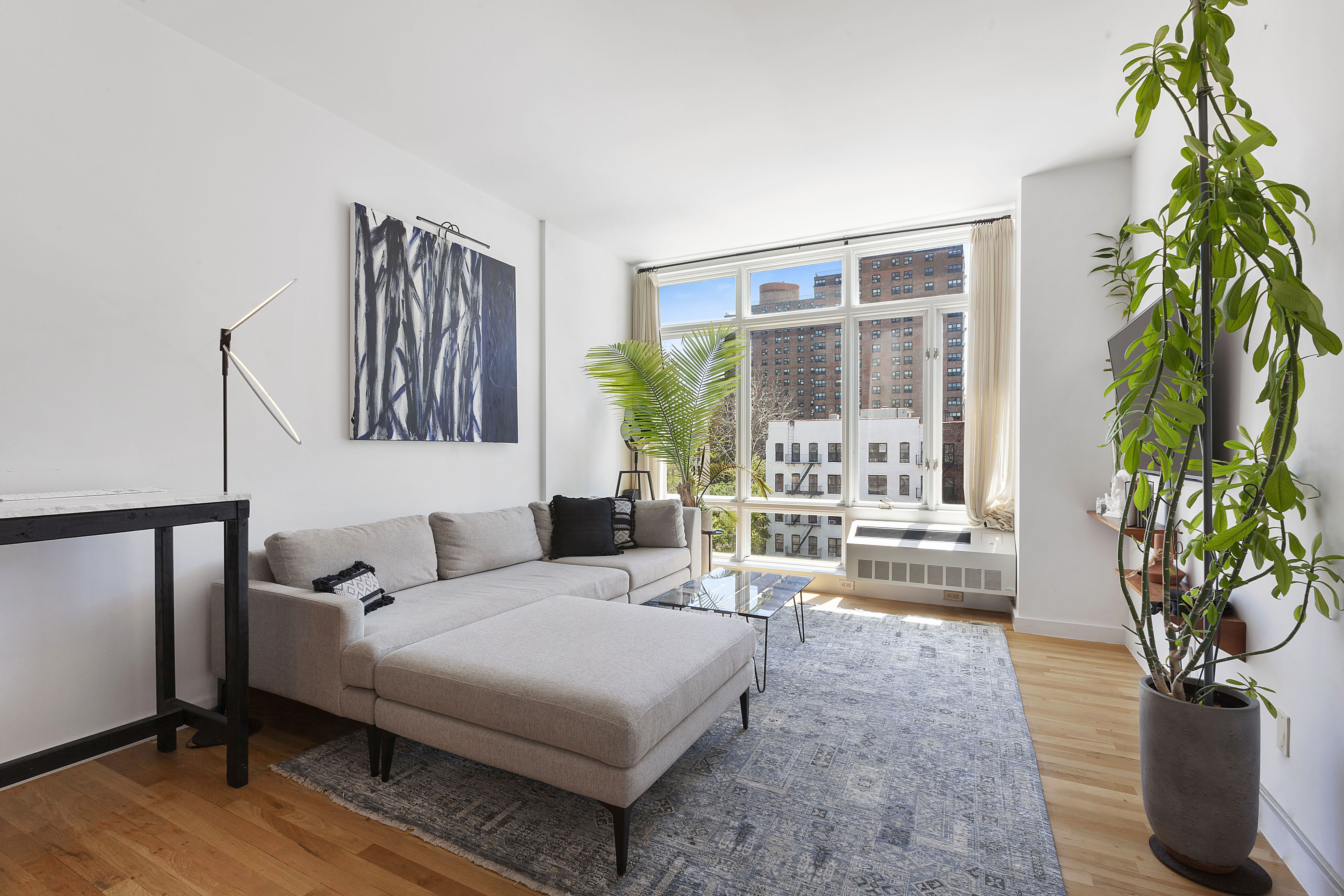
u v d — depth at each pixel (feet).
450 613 8.54
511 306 13.79
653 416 15.84
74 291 7.30
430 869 5.43
